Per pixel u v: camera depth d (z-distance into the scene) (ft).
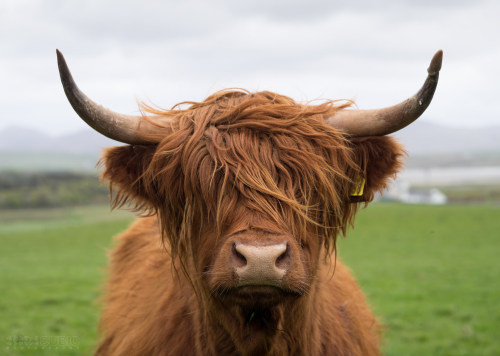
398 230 111.75
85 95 10.66
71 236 115.03
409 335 32.96
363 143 11.48
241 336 10.73
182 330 12.31
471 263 65.87
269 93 11.94
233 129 10.66
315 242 10.87
